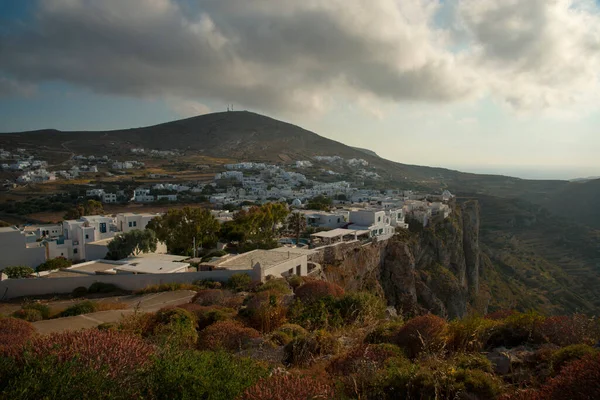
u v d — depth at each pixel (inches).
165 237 1883.6
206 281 1218.0
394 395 311.4
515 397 263.0
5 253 1780.3
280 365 416.8
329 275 1683.1
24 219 3619.6
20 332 531.2
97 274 1349.7
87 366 268.7
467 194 6058.1
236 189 5565.9
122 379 271.6
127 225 2396.7
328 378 362.6
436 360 343.9
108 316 839.1
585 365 251.3
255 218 2174.0
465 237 3336.6
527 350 379.2
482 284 3302.2
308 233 2349.9
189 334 526.0
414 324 433.7
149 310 898.7
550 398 247.8
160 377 279.1
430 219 2984.7
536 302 3107.8
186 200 4837.6
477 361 337.1
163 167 7711.6
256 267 1231.5
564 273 3629.4
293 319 653.3
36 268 1680.6
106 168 7150.6
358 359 377.7
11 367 267.1
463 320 443.5
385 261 2279.8
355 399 301.4
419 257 2581.2
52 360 267.3
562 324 401.1
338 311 645.9
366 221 2454.5
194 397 273.4
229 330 539.5
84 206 3668.8
